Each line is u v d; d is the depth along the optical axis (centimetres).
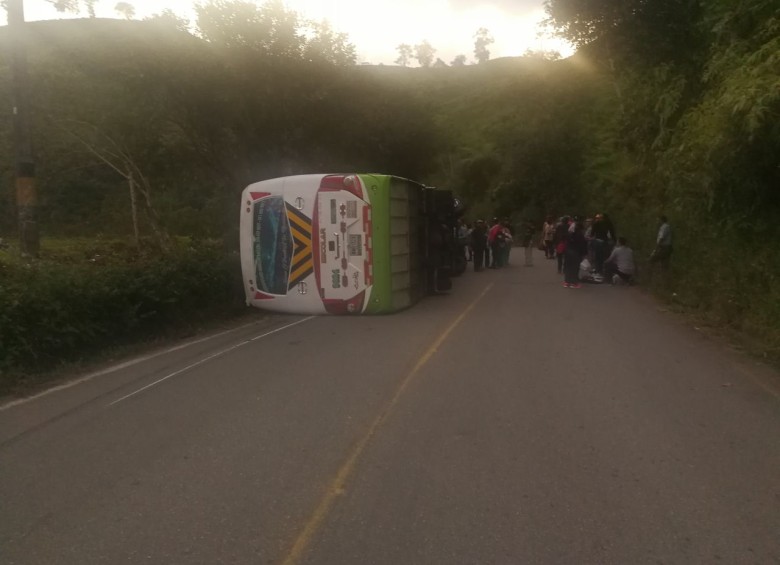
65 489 571
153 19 1786
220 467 614
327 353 1114
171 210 2341
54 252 1552
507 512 518
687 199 1673
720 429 709
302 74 1936
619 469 601
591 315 1498
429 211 1844
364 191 1390
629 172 3052
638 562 446
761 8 1425
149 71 1733
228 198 2048
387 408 791
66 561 453
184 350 1172
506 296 1855
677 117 1936
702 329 1310
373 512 520
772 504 529
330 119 2092
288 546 469
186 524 504
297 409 793
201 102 1820
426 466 610
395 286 1479
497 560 449
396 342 1197
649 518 507
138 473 603
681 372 962
